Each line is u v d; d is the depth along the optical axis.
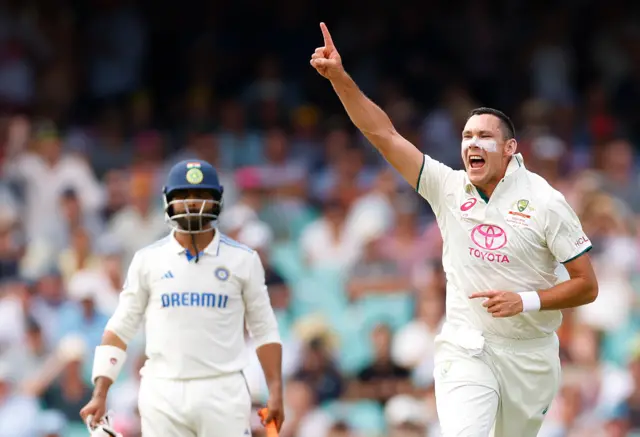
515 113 60.00
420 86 58.97
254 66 60.09
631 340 41.34
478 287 22.08
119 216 46.00
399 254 45.38
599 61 62.84
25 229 47.09
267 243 44.44
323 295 44.97
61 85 57.69
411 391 39.34
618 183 50.78
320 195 49.66
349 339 43.03
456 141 54.34
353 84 22.62
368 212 46.81
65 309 41.53
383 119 22.69
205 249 23.08
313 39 60.06
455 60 60.62
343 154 50.78
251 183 47.44
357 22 60.97
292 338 41.06
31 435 37.75
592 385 39.69
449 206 22.30
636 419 38.81
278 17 61.50
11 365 39.72
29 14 58.09
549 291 21.34
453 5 61.91
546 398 22.70
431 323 40.72
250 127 54.41
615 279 44.34
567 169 52.38
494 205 21.91
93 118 56.62
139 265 23.14
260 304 23.39
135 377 38.03
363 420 38.69
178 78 60.56
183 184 22.88
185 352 22.72
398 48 60.06
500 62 61.16
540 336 22.33
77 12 59.44
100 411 22.78
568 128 56.44
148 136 52.59
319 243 46.44
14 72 56.66
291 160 51.44
